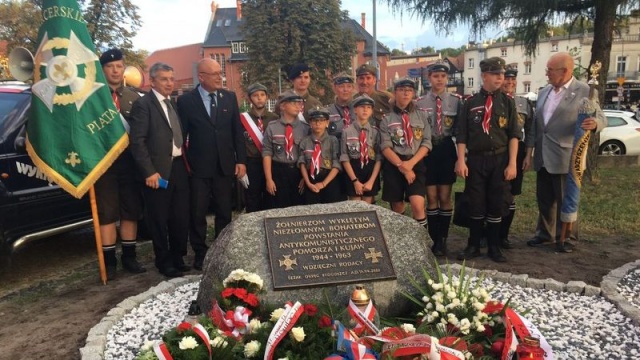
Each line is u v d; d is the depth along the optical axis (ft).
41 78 14.26
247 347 8.80
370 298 10.26
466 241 19.15
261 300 10.55
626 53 142.00
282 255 11.13
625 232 19.84
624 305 12.35
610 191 27.50
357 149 15.55
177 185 15.53
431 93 16.94
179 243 15.83
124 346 10.98
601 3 25.12
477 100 15.58
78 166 14.25
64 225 17.83
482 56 161.17
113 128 14.60
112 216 15.56
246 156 16.98
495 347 9.20
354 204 12.17
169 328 11.67
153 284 15.20
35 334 12.16
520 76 151.64
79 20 14.51
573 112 16.63
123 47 73.26
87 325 12.50
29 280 16.76
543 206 17.99
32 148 14.38
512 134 15.58
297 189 16.34
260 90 17.24
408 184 15.67
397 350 8.23
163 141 14.97
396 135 15.43
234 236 11.34
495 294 13.33
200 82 15.96
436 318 10.06
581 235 19.49
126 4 71.92
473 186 15.99
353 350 8.25
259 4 115.75
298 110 16.05
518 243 18.57
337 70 117.80
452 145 16.75
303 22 112.78
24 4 74.18
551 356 9.37
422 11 25.75
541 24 25.89
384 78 167.02
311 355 8.66
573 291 13.56
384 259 11.37
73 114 14.24
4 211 15.74
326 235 11.55
